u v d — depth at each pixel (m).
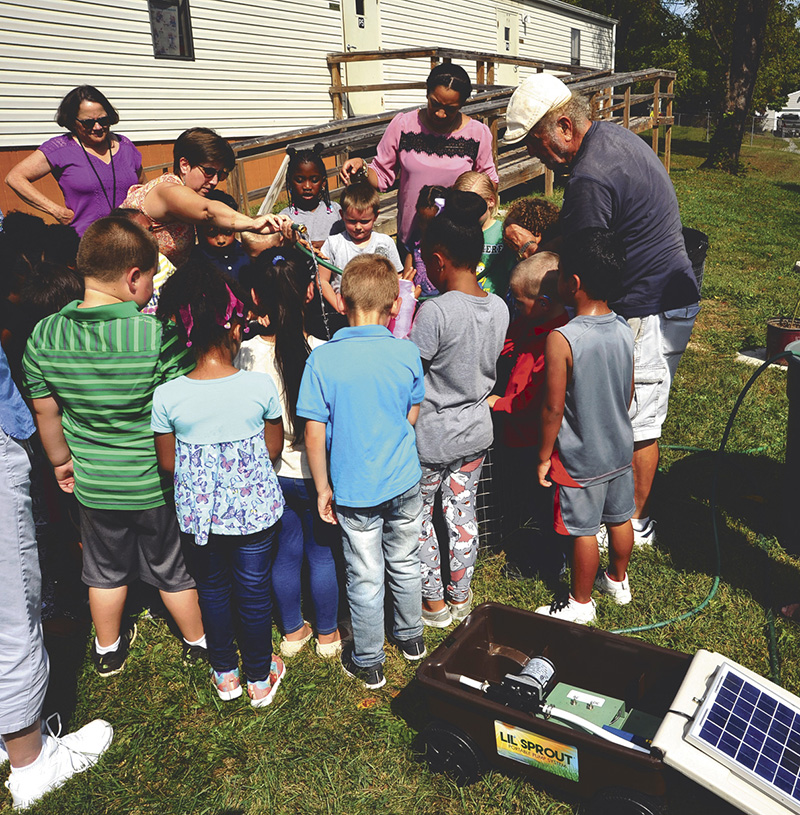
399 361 2.63
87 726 2.74
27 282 2.87
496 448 3.57
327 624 3.07
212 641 2.82
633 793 2.16
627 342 2.81
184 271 2.50
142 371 2.57
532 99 3.03
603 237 2.71
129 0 10.24
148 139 10.86
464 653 2.64
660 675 2.52
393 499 2.71
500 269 3.77
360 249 3.81
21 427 2.36
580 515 2.96
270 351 2.77
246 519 2.58
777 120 48.78
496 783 2.49
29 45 9.23
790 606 3.23
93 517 2.78
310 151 4.07
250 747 2.71
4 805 2.55
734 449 4.68
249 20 11.98
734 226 12.08
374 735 2.71
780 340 6.02
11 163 9.26
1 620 2.37
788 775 2.01
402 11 15.41
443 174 4.30
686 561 3.60
